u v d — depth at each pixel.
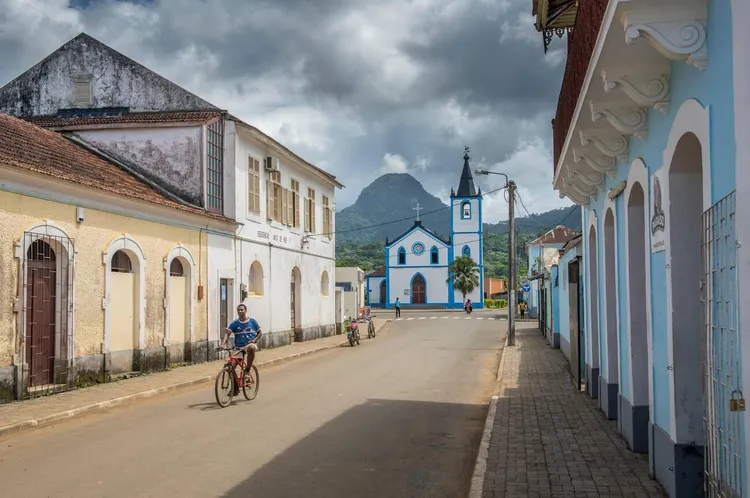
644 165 7.85
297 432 10.40
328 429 10.68
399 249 84.44
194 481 7.58
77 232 14.69
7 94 24.95
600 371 12.20
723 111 4.92
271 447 9.35
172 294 19.00
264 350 25.19
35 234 13.34
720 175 5.00
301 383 16.48
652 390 7.61
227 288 22.66
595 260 13.32
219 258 21.78
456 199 82.94
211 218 20.77
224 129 22.98
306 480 7.72
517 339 31.42
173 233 18.95
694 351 6.60
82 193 14.73
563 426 10.66
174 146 21.61
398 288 84.12
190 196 21.33
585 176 11.17
